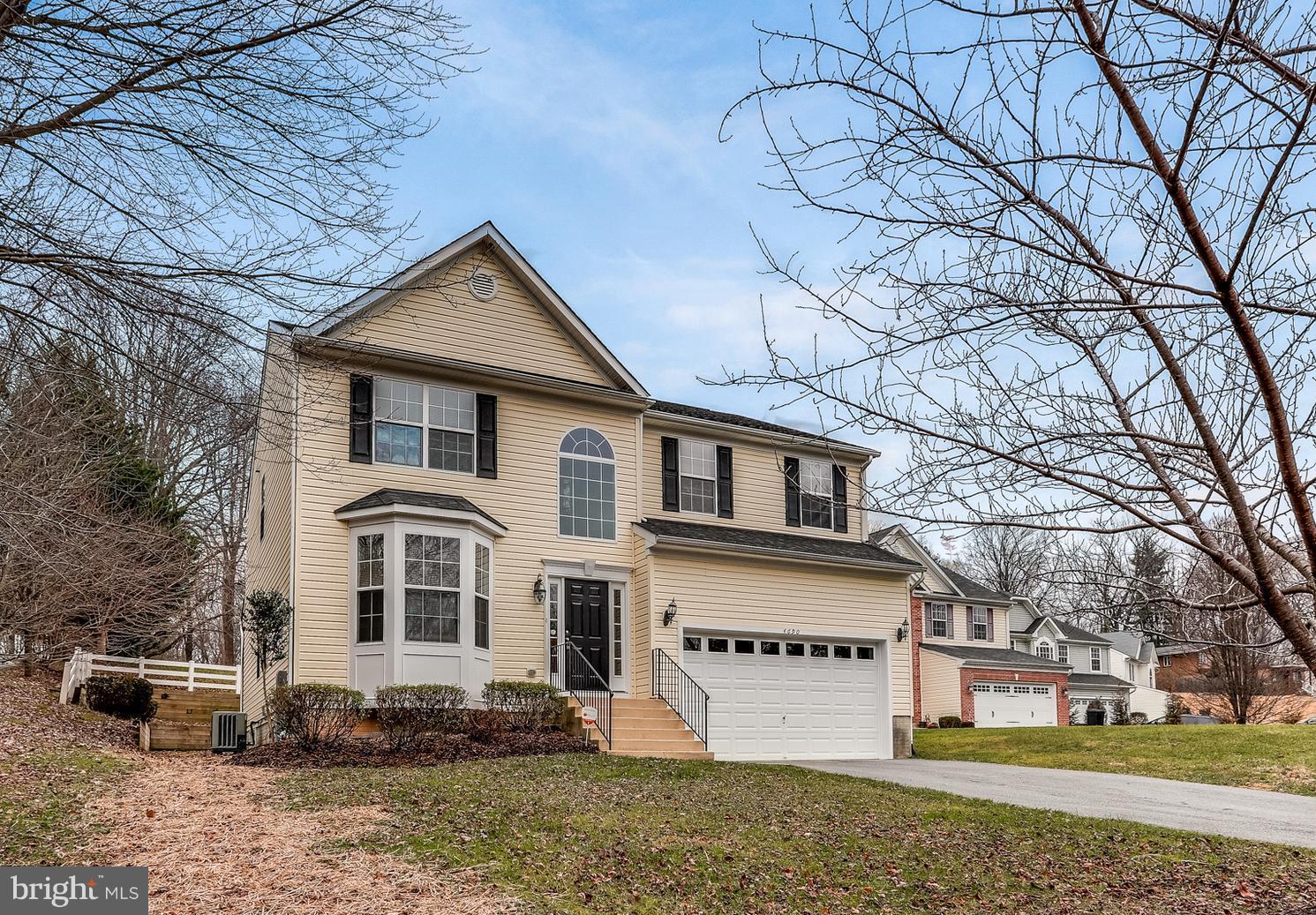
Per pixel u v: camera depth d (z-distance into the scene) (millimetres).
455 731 17312
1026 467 6305
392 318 19703
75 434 12031
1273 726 25484
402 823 11180
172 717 22844
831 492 25562
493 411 20547
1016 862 11500
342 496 18703
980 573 46375
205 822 11109
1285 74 5191
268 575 21031
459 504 19031
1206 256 5520
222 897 8797
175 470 19844
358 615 18297
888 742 23547
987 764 21844
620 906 9273
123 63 6992
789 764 20250
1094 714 45344
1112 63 5520
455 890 9172
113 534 13859
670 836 11469
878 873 10875
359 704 16891
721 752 21328
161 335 7176
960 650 41094
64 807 11547
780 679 22578
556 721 18938
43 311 7273
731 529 23500
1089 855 11922
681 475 23688
